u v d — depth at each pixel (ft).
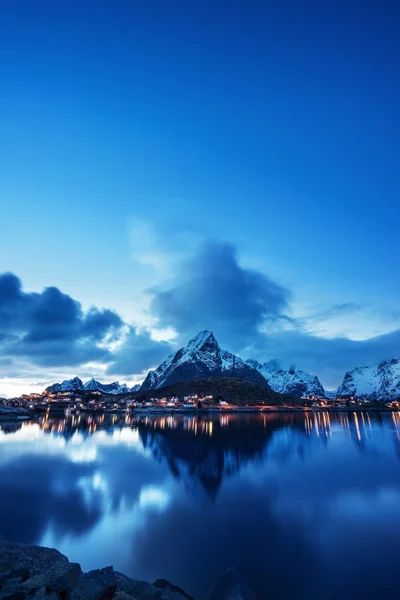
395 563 65.62
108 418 525.34
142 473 144.87
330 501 104.63
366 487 120.57
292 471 148.97
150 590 46.09
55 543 75.61
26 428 346.95
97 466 159.43
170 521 88.58
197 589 57.98
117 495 111.55
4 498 108.06
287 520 89.10
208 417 554.87
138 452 201.46
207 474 142.92
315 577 60.80
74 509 97.76
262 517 91.35
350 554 69.56
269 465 162.71
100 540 76.89
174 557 68.95
